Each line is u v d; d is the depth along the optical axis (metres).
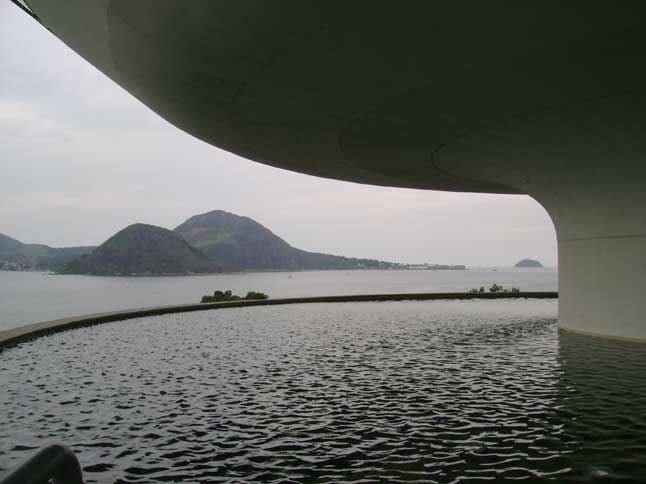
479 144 11.17
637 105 8.49
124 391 8.47
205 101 9.45
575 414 6.93
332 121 9.95
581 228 13.38
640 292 12.12
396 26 6.08
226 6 5.92
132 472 5.24
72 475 1.30
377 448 5.82
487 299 29.97
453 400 7.73
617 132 9.74
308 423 6.73
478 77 7.44
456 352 11.83
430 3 5.54
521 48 6.48
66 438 6.23
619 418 6.73
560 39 6.22
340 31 6.28
